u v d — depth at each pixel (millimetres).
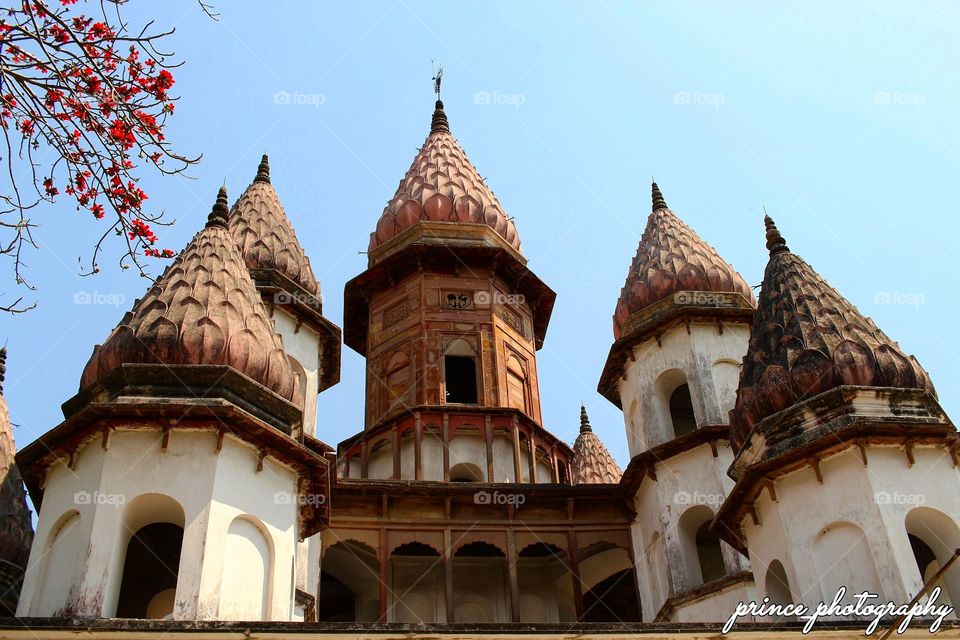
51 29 11352
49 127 11453
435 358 26766
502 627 14406
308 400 24672
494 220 29969
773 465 17234
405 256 28312
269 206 27703
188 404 16031
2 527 20375
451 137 33375
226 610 15234
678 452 22688
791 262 20625
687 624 14789
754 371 18828
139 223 12086
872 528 16188
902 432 16766
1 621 13281
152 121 11820
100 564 14953
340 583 25016
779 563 17359
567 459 26531
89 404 15906
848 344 18172
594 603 24281
